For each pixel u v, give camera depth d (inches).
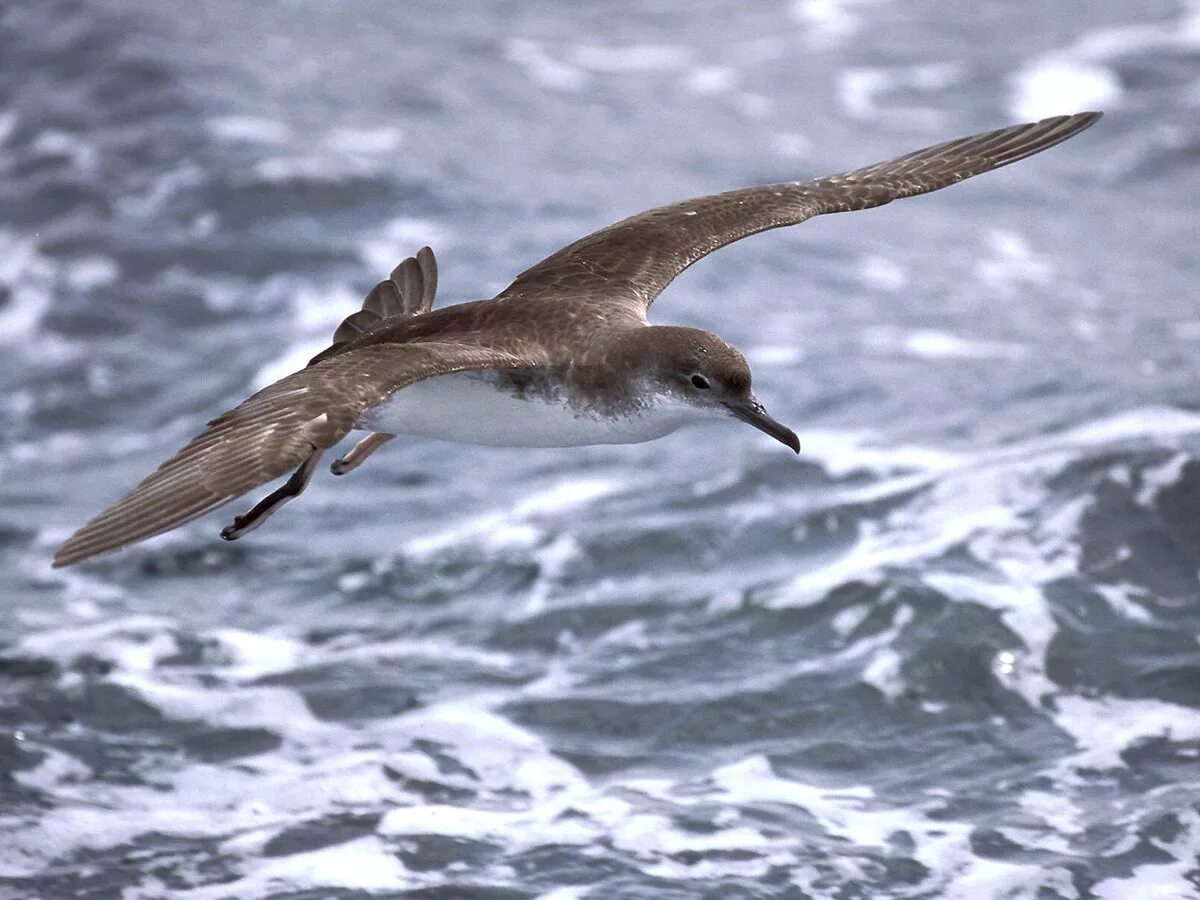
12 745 514.0
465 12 1106.7
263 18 1051.3
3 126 904.9
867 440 668.1
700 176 914.1
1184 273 842.2
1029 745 507.2
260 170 868.0
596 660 553.0
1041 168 957.8
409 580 599.2
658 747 512.1
